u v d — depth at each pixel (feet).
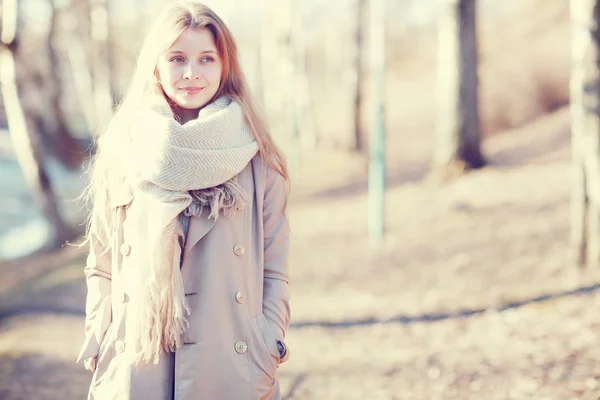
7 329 23.02
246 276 7.07
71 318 24.08
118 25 75.61
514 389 12.60
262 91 102.89
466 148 36.70
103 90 61.57
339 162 60.59
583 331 14.70
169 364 6.89
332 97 133.80
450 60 36.37
